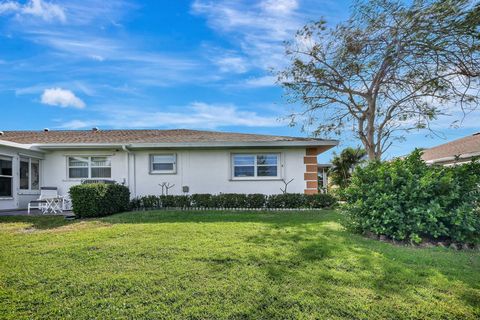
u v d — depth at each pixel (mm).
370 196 6016
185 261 4340
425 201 5613
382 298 3326
